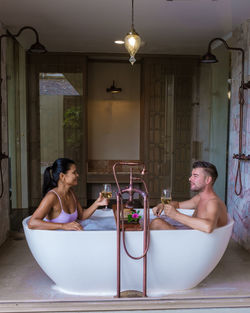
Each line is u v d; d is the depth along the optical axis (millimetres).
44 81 5078
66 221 2484
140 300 2273
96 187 5707
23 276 2740
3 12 3287
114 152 5809
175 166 5324
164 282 2402
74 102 5145
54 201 2430
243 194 3459
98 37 4242
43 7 3152
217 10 3197
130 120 5773
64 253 2252
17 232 3820
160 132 5273
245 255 3262
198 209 2480
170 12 3266
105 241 2240
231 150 3822
